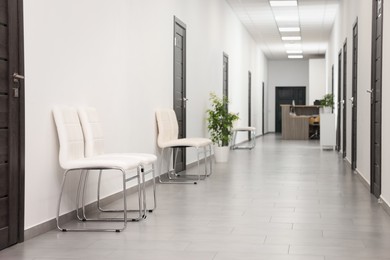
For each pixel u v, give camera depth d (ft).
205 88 31.42
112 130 16.61
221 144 31.30
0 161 10.54
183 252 10.32
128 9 18.03
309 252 10.30
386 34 15.28
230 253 10.23
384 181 15.57
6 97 10.75
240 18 44.04
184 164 26.35
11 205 10.84
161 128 21.12
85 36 14.62
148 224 13.15
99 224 13.17
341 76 35.53
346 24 31.01
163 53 22.44
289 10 40.45
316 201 16.76
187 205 15.99
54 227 12.78
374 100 17.99
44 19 12.30
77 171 14.17
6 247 10.72
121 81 17.42
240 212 14.80
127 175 17.87
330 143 40.50
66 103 13.47
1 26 10.58
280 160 31.58
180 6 25.34
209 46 32.50
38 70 12.03
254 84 56.85
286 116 56.34
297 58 72.95
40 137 12.14
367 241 11.26
